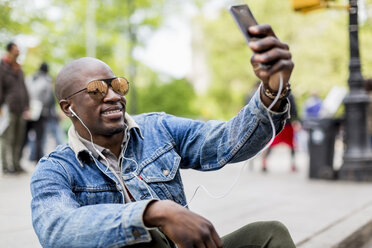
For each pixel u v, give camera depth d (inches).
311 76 819.4
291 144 336.8
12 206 178.9
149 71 872.3
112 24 783.1
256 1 882.1
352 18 278.4
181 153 77.3
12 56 269.4
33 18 635.5
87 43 773.9
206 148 73.3
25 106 278.7
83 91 70.3
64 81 71.7
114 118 70.6
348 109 277.0
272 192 224.1
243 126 67.9
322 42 815.1
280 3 874.8
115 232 53.7
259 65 55.2
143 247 58.6
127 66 788.0
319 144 280.8
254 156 65.1
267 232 64.7
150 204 54.5
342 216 161.8
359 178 270.1
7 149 279.7
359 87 276.5
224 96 1135.0
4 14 500.4
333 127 281.4
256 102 64.8
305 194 217.9
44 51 734.5
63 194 63.3
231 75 1010.7
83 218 55.7
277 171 340.2
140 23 769.6
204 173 307.7
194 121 78.1
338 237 132.1
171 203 54.2
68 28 767.7
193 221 52.7
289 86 60.6
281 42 54.5
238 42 993.5
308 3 254.7
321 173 280.5
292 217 160.9
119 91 72.1
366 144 274.8
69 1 753.6
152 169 73.1
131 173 71.7
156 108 1084.5
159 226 54.1
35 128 318.7
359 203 189.8
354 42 278.7
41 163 67.7
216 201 197.3
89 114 70.5
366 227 152.5
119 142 73.5
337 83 805.9
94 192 68.7
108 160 72.4
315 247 122.1
